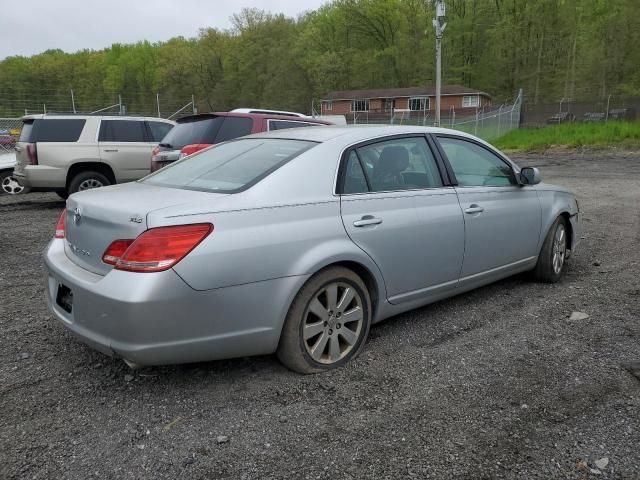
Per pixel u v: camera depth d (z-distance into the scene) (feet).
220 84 267.18
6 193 40.96
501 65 222.28
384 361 11.52
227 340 9.69
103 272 9.68
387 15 245.45
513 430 8.95
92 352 12.07
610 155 76.95
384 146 12.62
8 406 9.76
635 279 17.35
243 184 10.57
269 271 9.89
